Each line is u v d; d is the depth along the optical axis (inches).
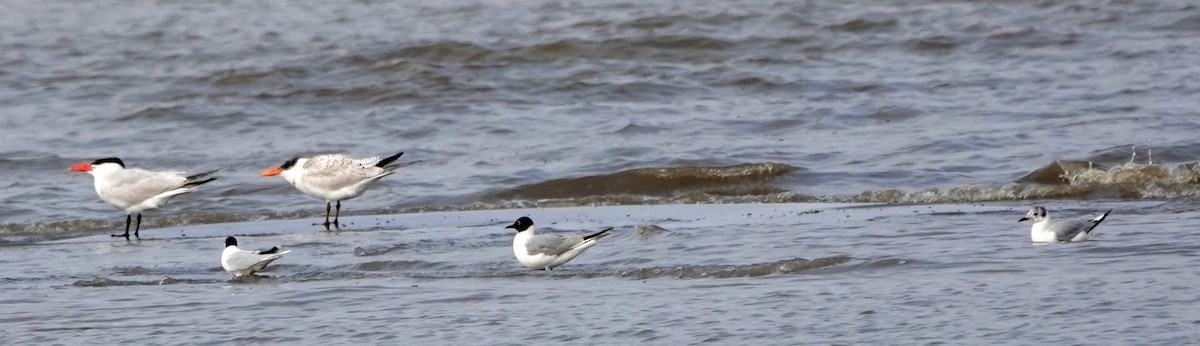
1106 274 492.1
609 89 1219.2
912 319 436.8
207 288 542.9
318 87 1238.3
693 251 587.5
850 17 1493.6
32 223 781.9
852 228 637.3
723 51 1386.6
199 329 462.6
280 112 1171.3
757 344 415.5
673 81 1244.5
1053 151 902.4
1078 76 1210.0
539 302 487.8
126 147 1041.5
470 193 852.6
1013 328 419.2
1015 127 997.8
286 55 1396.4
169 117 1148.5
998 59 1318.9
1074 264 516.7
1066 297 456.1
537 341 429.7
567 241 558.9
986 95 1140.5
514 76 1285.7
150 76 1332.4
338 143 1042.1
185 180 758.5
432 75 1267.2
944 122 1035.3
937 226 634.2
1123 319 422.0
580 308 473.7
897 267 529.0
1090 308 438.3
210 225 780.0
